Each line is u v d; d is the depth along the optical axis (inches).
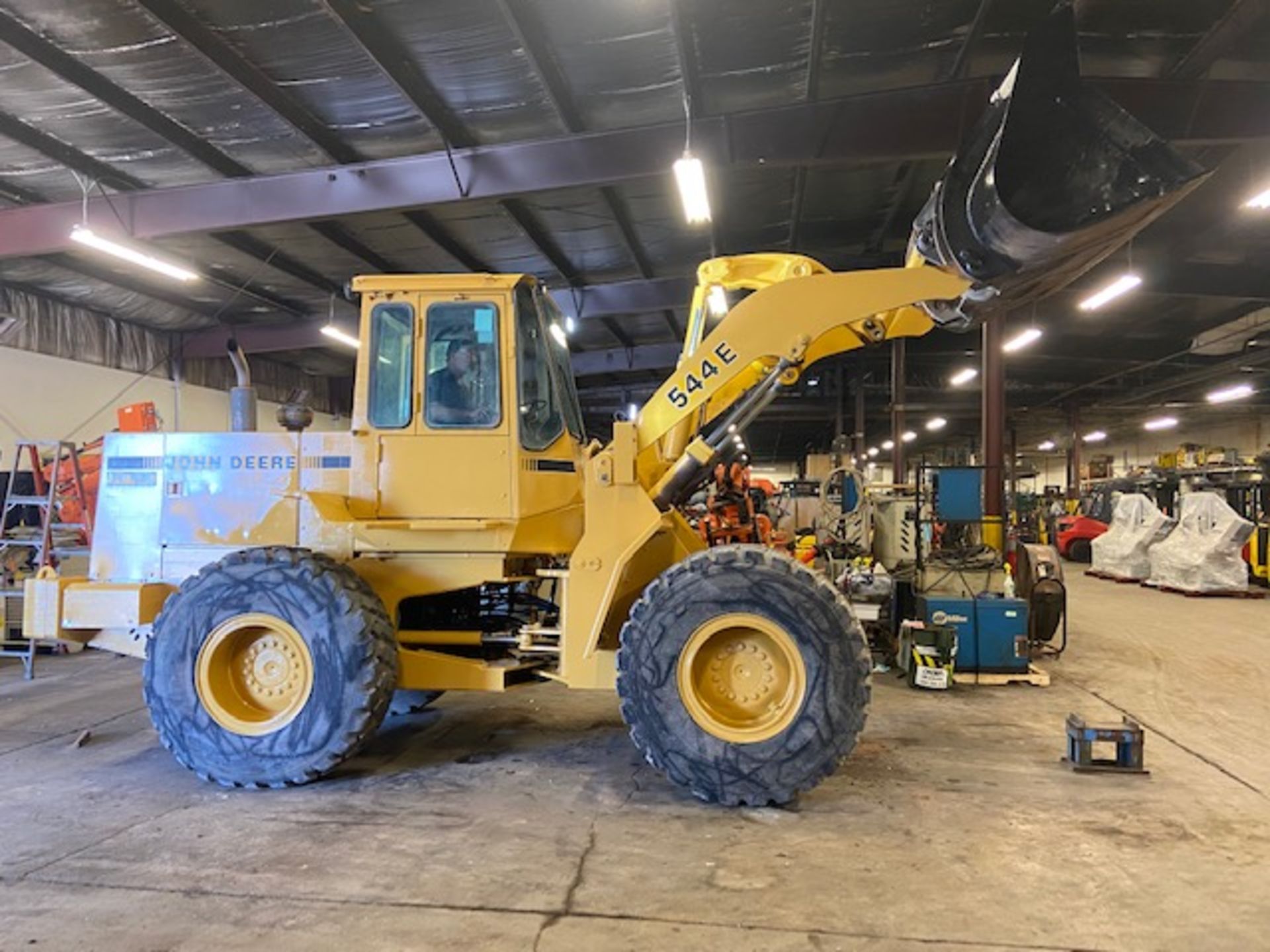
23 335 346.9
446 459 145.6
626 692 129.7
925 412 874.8
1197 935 89.0
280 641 139.2
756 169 249.9
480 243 332.5
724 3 188.4
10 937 88.3
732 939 87.9
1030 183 122.2
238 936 88.6
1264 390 671.8
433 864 106.6
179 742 135.5
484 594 170.4
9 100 211.5
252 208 264.1
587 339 522.3
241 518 150.6
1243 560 452.1
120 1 172.1
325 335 423.5
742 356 143.4
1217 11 200.7
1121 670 245.4
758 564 130.8
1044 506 840.3
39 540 243.1
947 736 170.7
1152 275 394.6
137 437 155.9
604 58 207.6
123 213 269.9
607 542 139.0
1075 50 122.4
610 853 110.0
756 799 125.5
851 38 207.9
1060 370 673.0
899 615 256.8
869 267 387.2
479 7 182.9
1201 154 277.4
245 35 189.0
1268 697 209.9
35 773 144.9
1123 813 126.0
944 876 103.2
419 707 187.2
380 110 228.5
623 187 283.9
